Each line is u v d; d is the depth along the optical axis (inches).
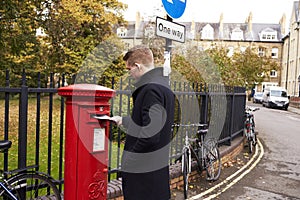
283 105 1293.1
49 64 706.2
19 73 496.4
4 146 122.3
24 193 133.0
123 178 115.4
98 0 791.1
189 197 199.5
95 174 118.9
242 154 342.0
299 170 286.8
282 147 402.3
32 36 521.0
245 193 215.5
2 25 457.4
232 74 561.3
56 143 338.0
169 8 165.9
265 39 2367.1
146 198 111.4
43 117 502.0
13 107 590.2
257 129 568.7
